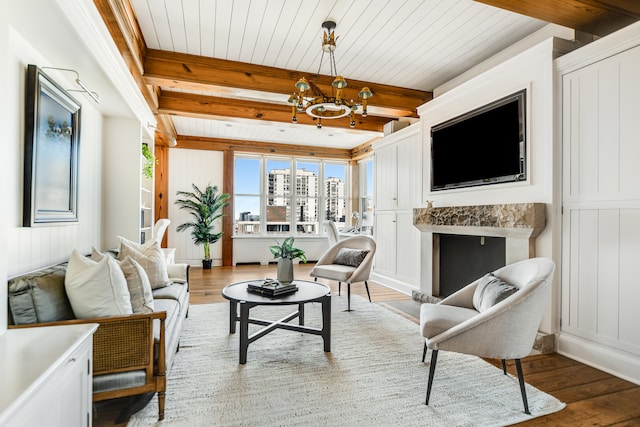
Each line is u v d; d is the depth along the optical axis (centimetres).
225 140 736
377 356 262
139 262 292
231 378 224
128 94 308
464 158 359
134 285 216
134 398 178
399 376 229
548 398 201
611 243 235
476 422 178
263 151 762
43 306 163
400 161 505
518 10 238
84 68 234
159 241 338
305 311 384
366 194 806
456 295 252
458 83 404
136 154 362
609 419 181
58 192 228
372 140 727
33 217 195
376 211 575
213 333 310
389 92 433
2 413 82
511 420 180
